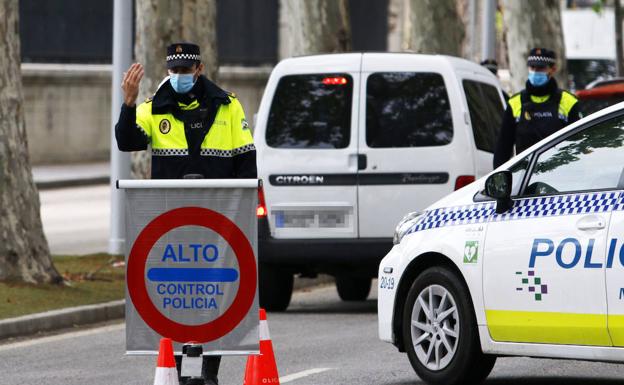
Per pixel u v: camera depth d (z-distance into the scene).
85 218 69.00
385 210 35.81
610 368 26.67
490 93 39.03
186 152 22.48
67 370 28.17
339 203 35.91
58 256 48.31
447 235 24.45
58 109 95.88
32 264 39.09
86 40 97.56
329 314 37.41
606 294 21.64
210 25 51.44
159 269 20.91
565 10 90.94
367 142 35.88
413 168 35.75
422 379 24.88
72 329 35.19
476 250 23.77
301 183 36.06
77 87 96.81
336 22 64.81
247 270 20.86
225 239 20.80
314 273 37.44
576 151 22.98
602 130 22.77
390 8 120.00
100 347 31.69
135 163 50.81
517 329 23.06
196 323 20.92
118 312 37.34
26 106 93.75
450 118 35.81
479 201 24.30
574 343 22.25
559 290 22.34
